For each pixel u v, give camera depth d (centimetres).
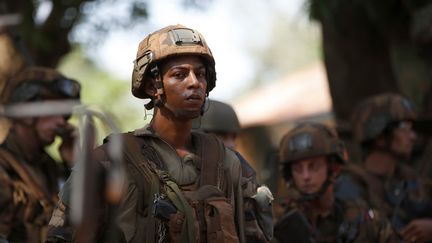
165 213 561
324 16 1745
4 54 1244
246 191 618
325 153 918
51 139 929
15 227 873
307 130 932
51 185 950
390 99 1201
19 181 884
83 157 317
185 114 594
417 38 1655
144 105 626
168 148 596
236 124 987
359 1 1753
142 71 604
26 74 946
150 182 571
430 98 1736
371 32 1841
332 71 1889
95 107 325
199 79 602
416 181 1150
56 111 303
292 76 4166
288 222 818
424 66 1755
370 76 1858
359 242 920
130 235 557
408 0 1720
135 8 1702
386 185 1129
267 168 1405
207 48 603
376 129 1175
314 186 925
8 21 393
